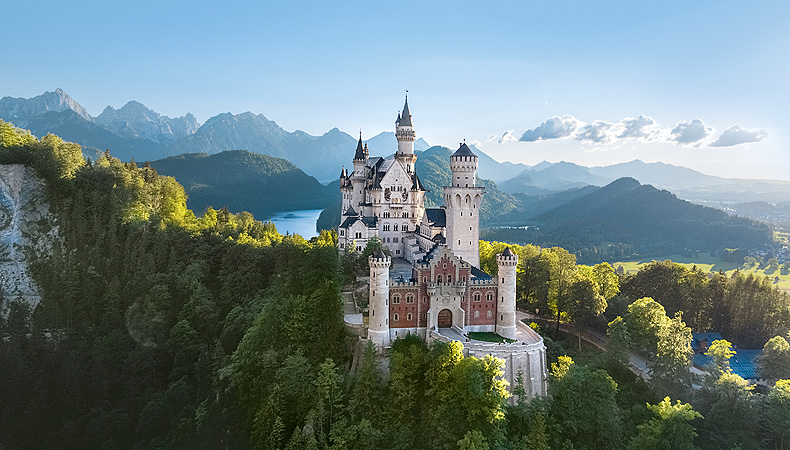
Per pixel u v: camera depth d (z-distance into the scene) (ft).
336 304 340.59
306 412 285.02
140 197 568.41
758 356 395.96
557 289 471.21
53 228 495.00
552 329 459.73
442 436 262.06
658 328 373.61
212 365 379.35
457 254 432.25
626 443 297.33
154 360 399.65
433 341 307.17
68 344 422.41
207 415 334.44
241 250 483.10
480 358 302.25
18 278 465.88
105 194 529.04
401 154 539.70
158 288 434.30
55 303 442.50
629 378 363.35
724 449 295.89
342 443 261.85
